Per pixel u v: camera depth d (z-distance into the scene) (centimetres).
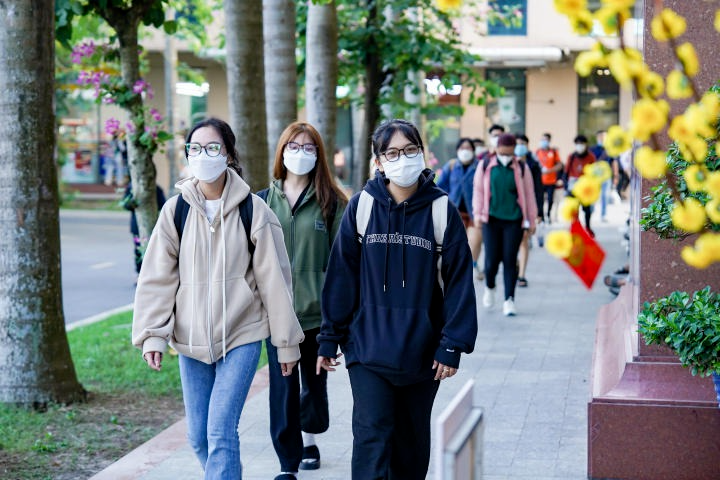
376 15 2898
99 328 2258
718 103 593
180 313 926
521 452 1215
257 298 944
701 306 963
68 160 6762
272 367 1087
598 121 6291
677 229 941
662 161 514
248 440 1305
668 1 1097
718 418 1065
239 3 1894
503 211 2217
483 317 2230
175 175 4866
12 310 1462
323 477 1142
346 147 6569
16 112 1438
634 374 1112
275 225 955
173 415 1459
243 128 1906
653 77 517
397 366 866
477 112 6359
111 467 1198
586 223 3544
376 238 889
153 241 931
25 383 1462
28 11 1421
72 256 3847
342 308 910
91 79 1769
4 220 1456
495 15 3681
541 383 1584
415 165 877
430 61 2994
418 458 911
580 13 502
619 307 1662
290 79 2162
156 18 1792
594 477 1097
